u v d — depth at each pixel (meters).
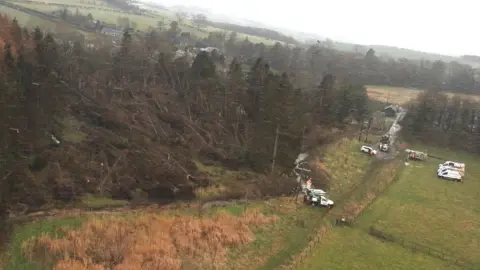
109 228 43.41
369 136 105.25
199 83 91.12
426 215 60.59
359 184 69.75
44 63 70.19
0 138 46.72
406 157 90.69
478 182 79.19
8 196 45.41
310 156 78.88
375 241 51.03
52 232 41.25
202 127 80.19
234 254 44.88
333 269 43.78
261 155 68.25
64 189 49.56
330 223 54.22
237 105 83.50
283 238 49.31
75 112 75.62
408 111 118.06
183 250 43.59
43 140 59.25
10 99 52.03
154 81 96.19
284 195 61.38
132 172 57.09
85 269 37.72
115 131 71.12
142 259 40.78
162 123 79.00
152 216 47.56
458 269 46.06
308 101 93.50
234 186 60.22
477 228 57.62
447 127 109.25
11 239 39.34
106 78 92.62
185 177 58.69
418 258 47.72
